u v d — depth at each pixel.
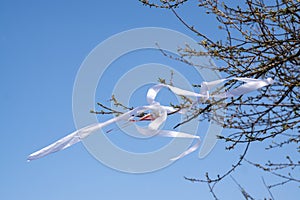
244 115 2.61
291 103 2.59
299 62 2.60
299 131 2.85
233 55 2.75
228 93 1.48
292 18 2.58
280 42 2.60
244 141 2.68
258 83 1.44
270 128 2.64
